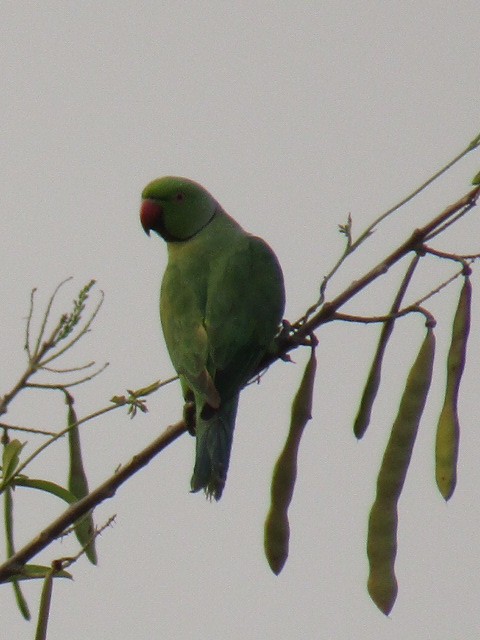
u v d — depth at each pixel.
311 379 5.86
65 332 4.52
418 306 5.70
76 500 5.42
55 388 4.79
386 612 5.54
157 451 5.34
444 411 5.55
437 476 5.48
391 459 5.64
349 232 5.57
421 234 5.54
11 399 4.52
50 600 4.96
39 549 4.98
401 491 5.64
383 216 5.56
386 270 5.62
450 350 5.60
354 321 5.76
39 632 4.96
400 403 5.64
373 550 5.61
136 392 5.16
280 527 5.80
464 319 5.61
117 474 5.21
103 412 5.04
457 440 5.50
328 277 5.61
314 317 5.78
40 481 5.41
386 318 5.71
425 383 5.62
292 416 5.86
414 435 5.63
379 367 5.80
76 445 6.07
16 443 5.04
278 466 5.85
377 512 5.64
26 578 5.00
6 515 5.93
